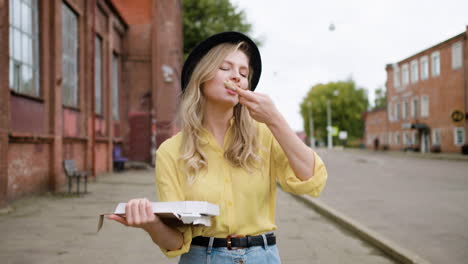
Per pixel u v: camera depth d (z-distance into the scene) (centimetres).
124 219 144
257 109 157
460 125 3781
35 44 1096
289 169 171
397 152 4825
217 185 171
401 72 5006
